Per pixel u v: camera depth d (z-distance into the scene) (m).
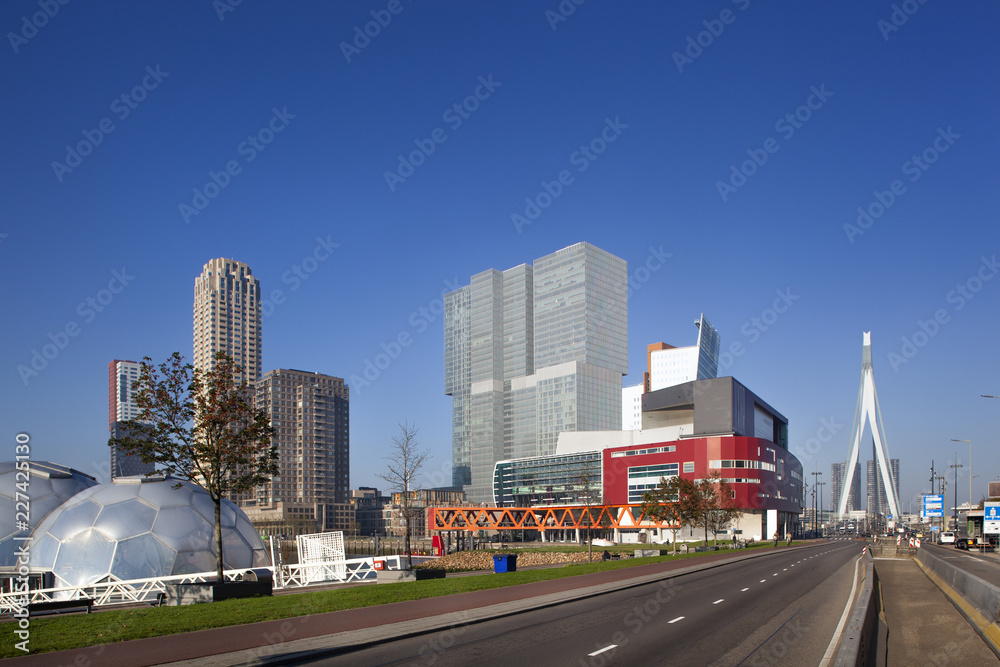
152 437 26.86
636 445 135.12
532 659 12.91
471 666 12.29
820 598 23.39
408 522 49.00
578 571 35.47
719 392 131.88
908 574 35.62
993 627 15.72
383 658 13.03
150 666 11.92
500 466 179.00
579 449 159.38
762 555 60.16
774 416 173.50
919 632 16.72
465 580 29.05
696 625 17.14
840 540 136.25
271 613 18.11
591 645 14.35
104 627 15.75
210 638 14.59
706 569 39.34
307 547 41.62
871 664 12.89
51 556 35.94
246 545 40.31
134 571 35.03
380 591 23.97
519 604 20.80
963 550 81.62
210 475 27.70
